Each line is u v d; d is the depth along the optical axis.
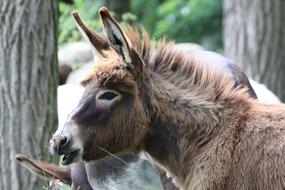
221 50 29.70
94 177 12.20
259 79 21.33
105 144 10.74
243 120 10.67
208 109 10.79
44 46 14.52
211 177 10.58
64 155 10.70
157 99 10.84
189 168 10.82
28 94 14.43
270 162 10.38
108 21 10.44
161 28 30.36
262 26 21.31
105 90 10.66
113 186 12.17
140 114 10.77
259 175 10.41
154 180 12.16
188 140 10.81
